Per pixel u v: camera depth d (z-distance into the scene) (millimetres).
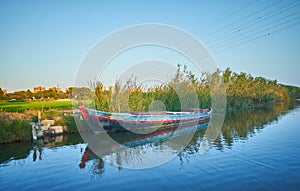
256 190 9500
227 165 12383
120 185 10234
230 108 46312
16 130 19062
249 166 12133
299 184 9945
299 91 117562
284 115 35188
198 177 10906
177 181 10523
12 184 10539
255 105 55719
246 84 52562
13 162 13703
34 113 24672
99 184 10391
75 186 10211
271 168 11797
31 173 11852
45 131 21062
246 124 26984
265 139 18250
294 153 14227
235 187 9781
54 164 13211
